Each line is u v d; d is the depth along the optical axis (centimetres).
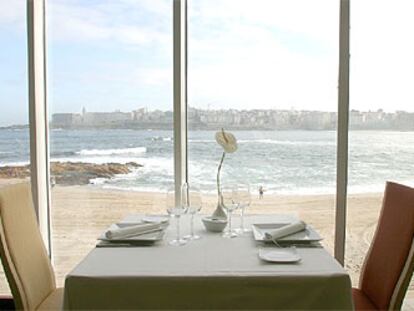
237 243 196
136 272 156
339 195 291
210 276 153
